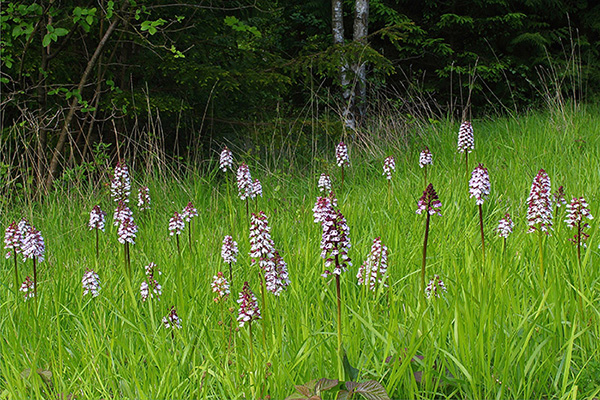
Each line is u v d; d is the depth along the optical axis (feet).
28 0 29.07
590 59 53.06
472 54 49.60
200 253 16.48
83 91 31.55
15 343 11.43
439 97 53.26
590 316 11.32
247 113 35.37
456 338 10.30
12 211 23.30
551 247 14.30
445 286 12.73
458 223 17.47
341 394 8.96
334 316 11.57
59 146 27.32
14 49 27.91
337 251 9.54
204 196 24.09
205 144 34.65
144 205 21.43
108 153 32.01
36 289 14.02
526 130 31.12
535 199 13.00
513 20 48.83
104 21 30.22
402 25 35.58
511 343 10.05
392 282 13.70
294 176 27.84
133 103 27.68
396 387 9.62
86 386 9.85
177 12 32.17
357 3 39.11
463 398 9.76
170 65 28.86
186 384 9.97
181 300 12.23
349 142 32.89
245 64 33.94
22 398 9.76
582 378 9.98
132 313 12.64
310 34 50.96
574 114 33.65
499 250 14.69
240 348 10.58
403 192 21.52
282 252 16.79
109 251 18.06
